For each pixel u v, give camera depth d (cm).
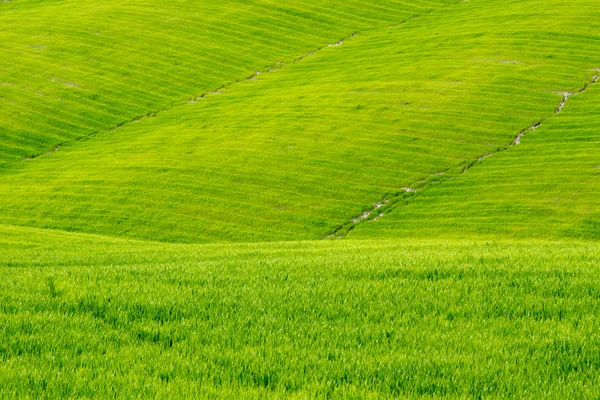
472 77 7919
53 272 1706
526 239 4766
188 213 5397
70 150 7031
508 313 1224
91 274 1642
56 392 857
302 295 1351
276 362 974
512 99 7281
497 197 5472
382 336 1099
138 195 5678
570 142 6266
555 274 1528
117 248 3139
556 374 940
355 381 904
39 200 5634
